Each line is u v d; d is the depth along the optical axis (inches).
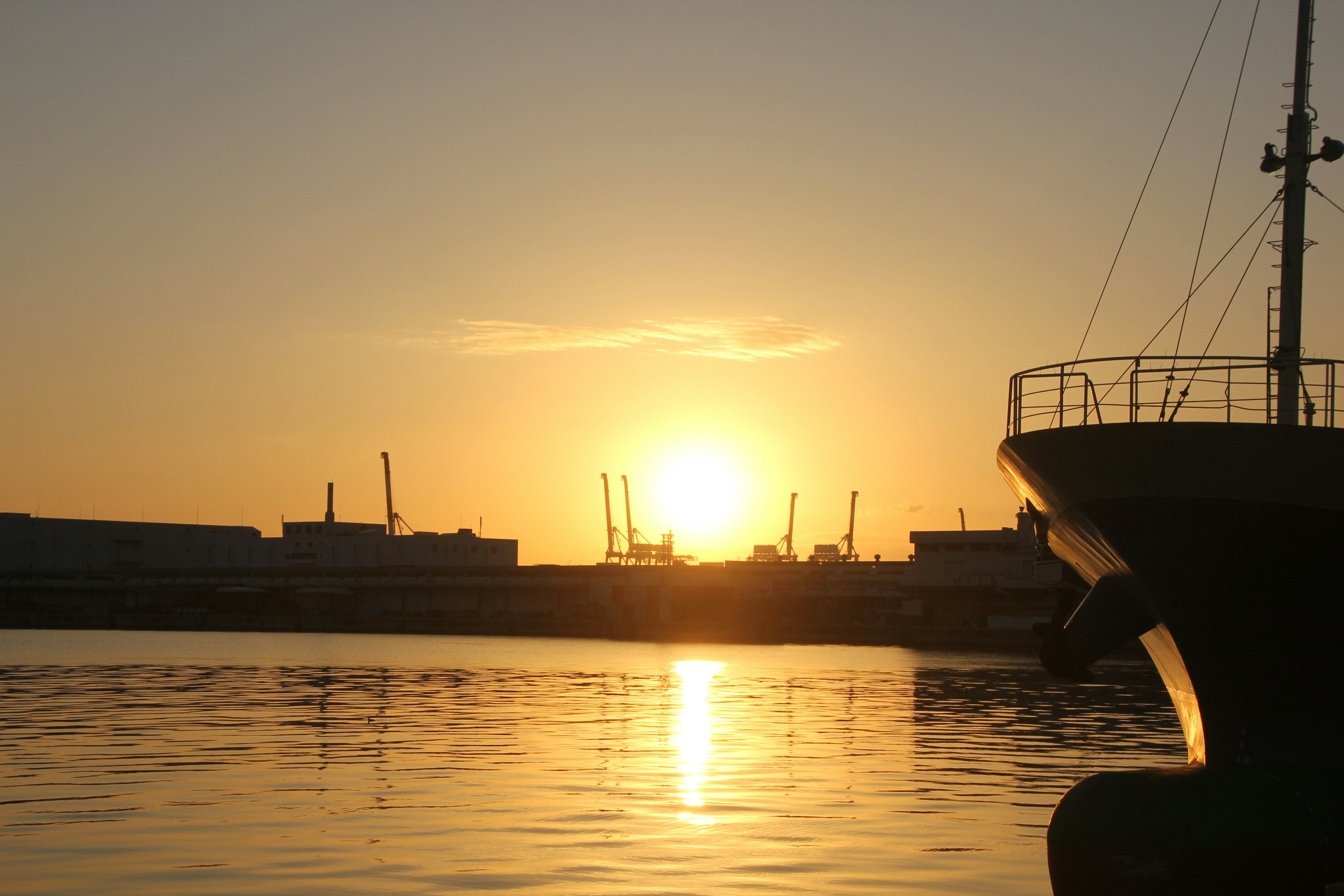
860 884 718.5
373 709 1908.2
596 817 920.9
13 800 983.0
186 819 901.8
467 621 6028.5
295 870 740.7
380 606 6756.9
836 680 2797.7
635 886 708.0
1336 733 755.4
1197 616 751.7
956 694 2367.1
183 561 7352.4
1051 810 971.3
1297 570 717.9
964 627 5064.0
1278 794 714.2
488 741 1445.6
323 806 960.9
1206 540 721.6
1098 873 700.0
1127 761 1295.5
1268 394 749.3
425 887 702.5
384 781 1096.8
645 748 1374.3
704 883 716.7
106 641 4744.1
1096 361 783.1
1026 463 802.8
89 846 803.4
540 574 6378.0
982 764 1259.8
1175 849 687.7
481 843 821.9
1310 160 825.5
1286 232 826.8
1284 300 820.0
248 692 2247.8
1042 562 917.2
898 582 5201.8
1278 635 744.3
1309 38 830.5
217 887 697.6
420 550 6929.1
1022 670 3292.3
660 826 885.2
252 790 1040.8
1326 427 693.9
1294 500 697.6
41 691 2239.2
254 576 6737.2
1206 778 721.6
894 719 1807.3
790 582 5935.0
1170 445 711.1
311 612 6624.0
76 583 6678.2
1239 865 693.3
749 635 5398.6
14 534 6865.2
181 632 5777.6
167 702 2006.6
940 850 813.2
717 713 1877.5
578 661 3678.6
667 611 6102.4
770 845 824.9
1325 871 708.0
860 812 951.6
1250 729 766.5
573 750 1354.6
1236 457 700.0
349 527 7396.7
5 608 6658.5
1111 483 736.3
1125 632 788.0
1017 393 843.4
